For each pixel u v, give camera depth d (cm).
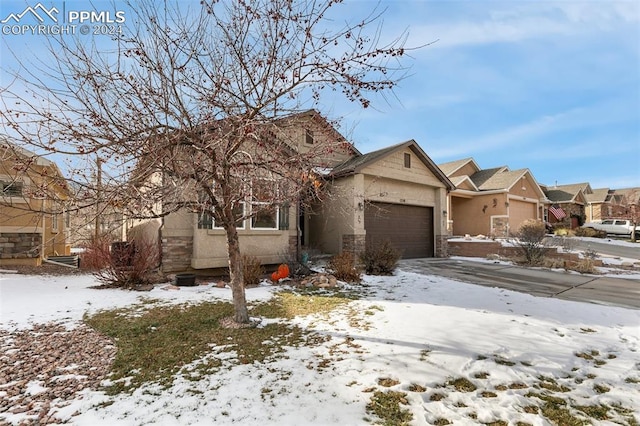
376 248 1130
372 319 586
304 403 325
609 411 320
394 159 1445
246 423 294
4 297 730
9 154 377
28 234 1198
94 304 695
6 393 348
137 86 413
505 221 2206
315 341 488
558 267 1266
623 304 706
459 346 459
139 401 332
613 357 441
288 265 1034
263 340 496
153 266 930
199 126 436
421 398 336
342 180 1354
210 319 596
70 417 304
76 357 439
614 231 2656
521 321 567
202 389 354
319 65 430
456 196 2370
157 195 419
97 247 861
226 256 1002
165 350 462
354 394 342
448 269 1210
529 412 316
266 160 467
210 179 483
